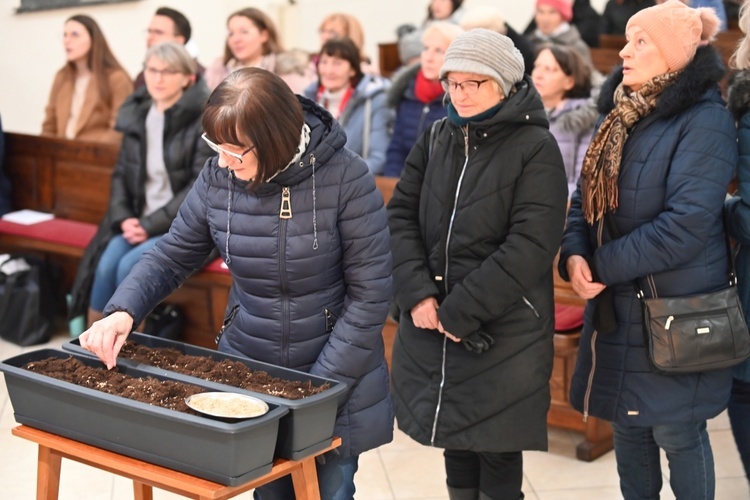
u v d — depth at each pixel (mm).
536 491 3426
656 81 2582
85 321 4930
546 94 4250
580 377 2807
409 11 8836
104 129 5770
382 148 4824
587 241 2818
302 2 8930
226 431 1758
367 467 3645
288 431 1921
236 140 1987
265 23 5617
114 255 4664
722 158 2527
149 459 1900
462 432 2719
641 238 2574
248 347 2314
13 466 3627
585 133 4176
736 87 2660
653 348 2594
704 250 2617
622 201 2652
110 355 2105
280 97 2020
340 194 2193
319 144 2178
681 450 2717
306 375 2096
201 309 4703
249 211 2213
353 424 2229
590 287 2672
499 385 2680
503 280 2578
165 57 4512
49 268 5324
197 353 2279
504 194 2617
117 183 4789
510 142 2619
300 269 2203
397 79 4668
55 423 2025
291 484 2416
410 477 3562
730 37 5039
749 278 2773
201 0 8875
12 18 8586
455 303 2625
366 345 2197
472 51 2541
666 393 2631
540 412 2703
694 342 2570
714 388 2654
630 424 2676
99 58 5754
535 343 2686
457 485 2879
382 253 2219
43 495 2115
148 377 2105
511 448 2682
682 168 2525
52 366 2115
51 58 8500
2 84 8727
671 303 2592
